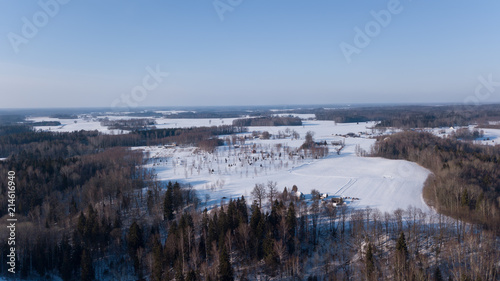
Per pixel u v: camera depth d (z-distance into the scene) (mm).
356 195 143375
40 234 94562
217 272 80750
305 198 140750
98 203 123812
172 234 92688
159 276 81438
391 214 115938
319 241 101750
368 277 77875
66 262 86438
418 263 84688
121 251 99438
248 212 120188
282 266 88125
